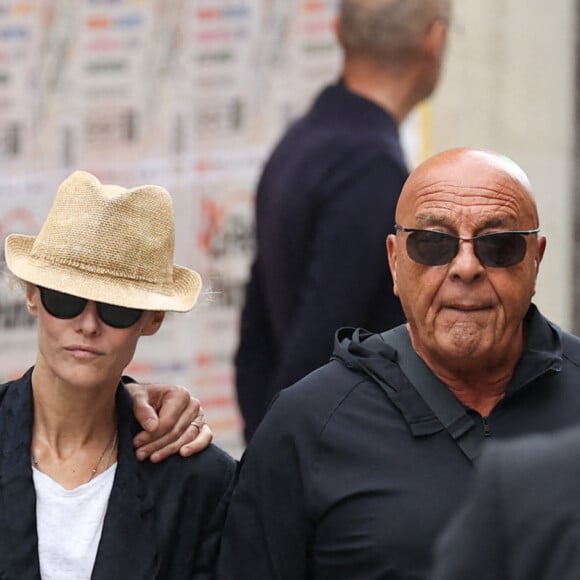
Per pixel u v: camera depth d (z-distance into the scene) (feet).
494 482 26.50
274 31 74.49
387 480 37.22
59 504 37.65
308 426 38.24
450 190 37.91
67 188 38.60
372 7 63.77
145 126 75.72
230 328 74.69
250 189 74.90
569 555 25.70
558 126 79.20
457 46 78.23
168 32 75.31
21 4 76.13
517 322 38.11
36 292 38.29
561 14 79.00
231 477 39.63
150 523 38.19
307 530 38.17
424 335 38.14
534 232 38.17
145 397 39.37
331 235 60.70
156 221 38.60
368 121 63.21
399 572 36.63
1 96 76.38
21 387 38.86
